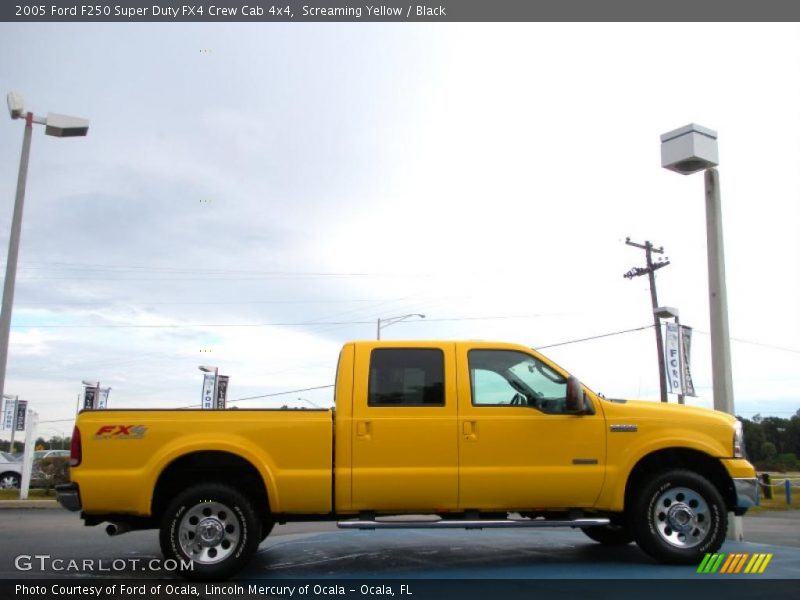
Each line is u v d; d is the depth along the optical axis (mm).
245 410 6660
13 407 34406
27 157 14719
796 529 11539
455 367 6812
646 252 29359
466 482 6535
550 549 8055
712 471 7047
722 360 9625
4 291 14375
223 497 6418
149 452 6441
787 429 67125
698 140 9469
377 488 6492
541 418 6699
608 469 6641
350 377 6754
